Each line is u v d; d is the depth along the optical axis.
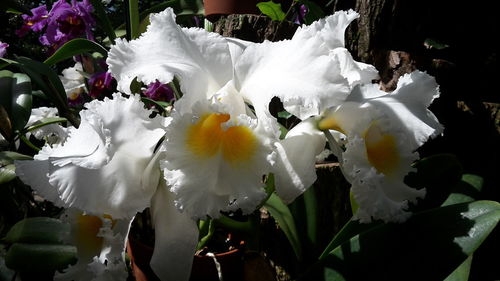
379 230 0.30
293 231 0.37
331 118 0.29
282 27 0.58
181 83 0.25
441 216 0.29
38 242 0.33
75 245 0.27
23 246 0.32
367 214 0.26
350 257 0.29
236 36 0.59
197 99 0.26
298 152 0.28
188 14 0.66
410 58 0.52
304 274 0.30
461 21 0.58
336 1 0.62
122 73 0.25
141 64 0.25
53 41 0.64
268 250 0.50
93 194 0.25
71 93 0.72
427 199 0.34
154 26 0.26
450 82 0.54
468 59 0.59
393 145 0.28
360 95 0.29
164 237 0.27
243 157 0.25
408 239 0.29
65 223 0.31
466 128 0.54
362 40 0.55
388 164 0.28
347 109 0.28
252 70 0.27
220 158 0.25
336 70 0.24
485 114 0.53
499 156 0.53
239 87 0.28
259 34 0.59
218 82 0.28
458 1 0.57
